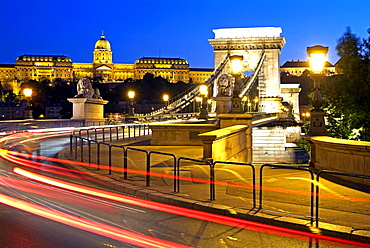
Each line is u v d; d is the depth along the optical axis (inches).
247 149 960.9
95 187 535.2
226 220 387.2
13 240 317.4
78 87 1872.5
